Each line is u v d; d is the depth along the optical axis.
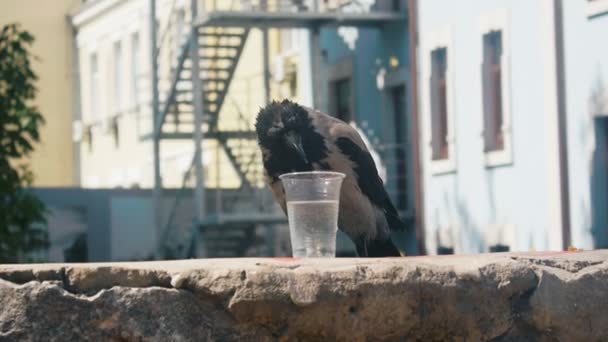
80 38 78.06
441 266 7.11
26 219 33.22
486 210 39.28
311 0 48.59
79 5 77.62
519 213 37.28
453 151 41.19
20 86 33.47
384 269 6.95
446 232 41.81
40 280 6.41
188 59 50.38
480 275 7.19
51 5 77.62
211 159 59.28
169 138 52.09
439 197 42.28
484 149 39.31
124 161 71.31
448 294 7.07
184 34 48.31
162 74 64.56
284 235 50.53
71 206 54.47
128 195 55.50
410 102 45.75
